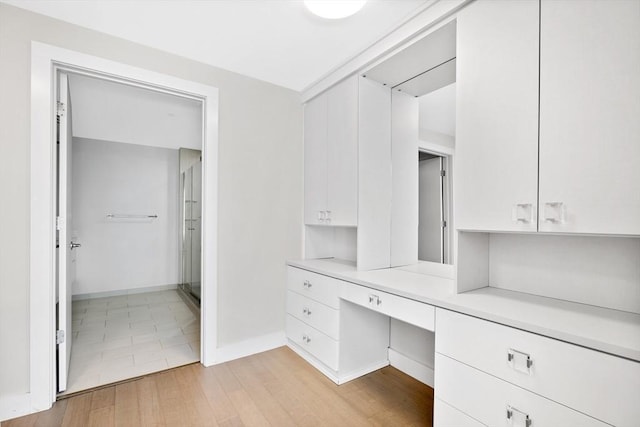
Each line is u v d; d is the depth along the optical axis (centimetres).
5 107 161
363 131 214
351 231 269
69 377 205
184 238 464
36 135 168
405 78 215
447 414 134
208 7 165
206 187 226
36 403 167
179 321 324
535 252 148
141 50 201
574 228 109
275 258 260
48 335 170
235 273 238
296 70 236
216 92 229
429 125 211
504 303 132
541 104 118
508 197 128
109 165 432
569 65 111
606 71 102
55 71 178
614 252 125
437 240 201
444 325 136
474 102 141
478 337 123
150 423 162
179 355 242
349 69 215
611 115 101
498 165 131
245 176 243
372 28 183
